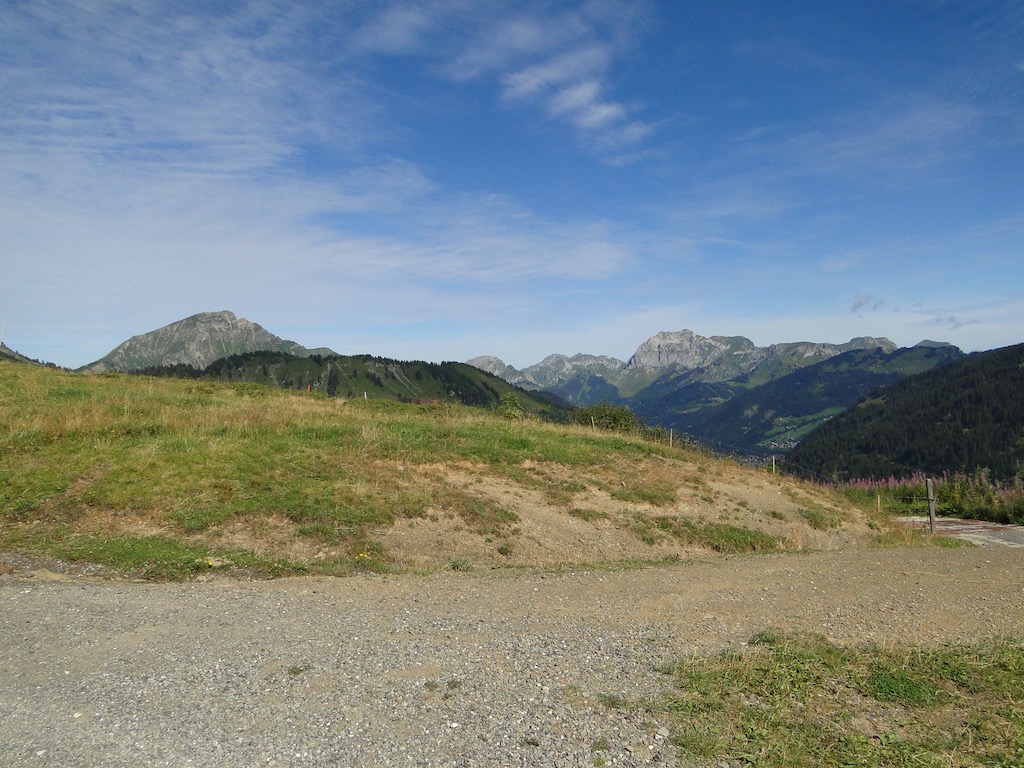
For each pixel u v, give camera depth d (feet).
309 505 39.42
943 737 16.29
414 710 16.52
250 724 15.57
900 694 18.61
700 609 27.09
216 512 36.86
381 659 19.93
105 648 20.45
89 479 38.29
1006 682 19.65
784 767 14.49
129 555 32.04
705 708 17.26
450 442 57.31
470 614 25.38
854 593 30.35
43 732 14.93
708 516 52.24
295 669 18.97
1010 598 30.01
